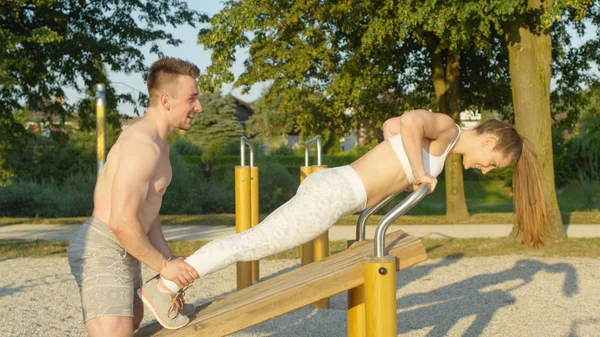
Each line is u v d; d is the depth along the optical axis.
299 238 3.02
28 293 7.54
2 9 14.12
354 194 3.05
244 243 2.98
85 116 17.92
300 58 15.22
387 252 2.79
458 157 17.17
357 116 17.12
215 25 12.74
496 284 7.82
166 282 2.96
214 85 12.95
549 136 11.19
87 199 20.45
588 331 5.71
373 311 2.64
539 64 11.15
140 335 3.00
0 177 17.64
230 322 2.78
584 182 24.14
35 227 15.55
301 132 17.66
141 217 2.98
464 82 18.27
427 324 6.00
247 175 6.57
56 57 15.76
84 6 16.17
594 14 15.34
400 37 12.48
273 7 14.74
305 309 6.60
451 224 15.70
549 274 8.39
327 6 14.12
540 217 3.29
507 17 10.66
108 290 2.91
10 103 16.55
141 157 2.87
